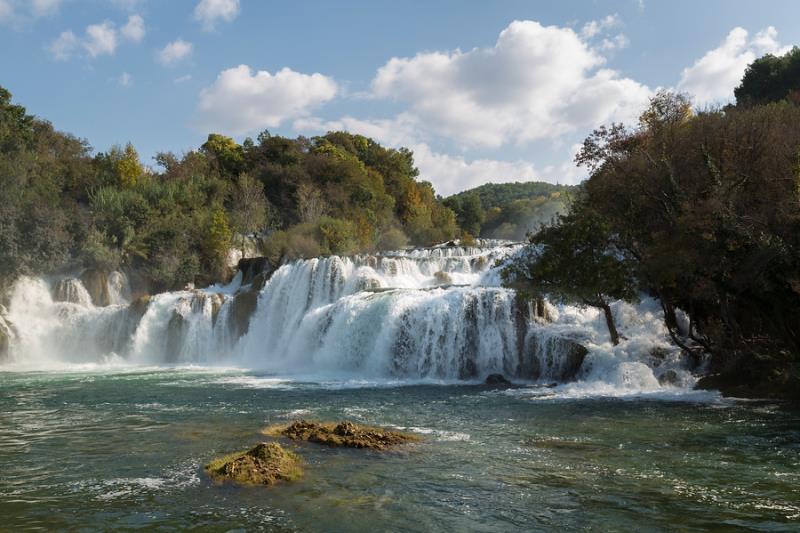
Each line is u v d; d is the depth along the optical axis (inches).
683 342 993.5
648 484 398.0
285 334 1403.8
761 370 824.9
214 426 611.8
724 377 846.5
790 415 645.9
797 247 751.1
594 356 961.5
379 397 831.7
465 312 1094.4
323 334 1258.6
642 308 1131.9
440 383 1001.5
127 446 519.8
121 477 419.2
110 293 1772.9
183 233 1978.3
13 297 1596.9
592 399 787.4
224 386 967.0
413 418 660.7
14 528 323.0
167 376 1132.5
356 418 660.7
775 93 2266.2
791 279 765.9
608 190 1064.8
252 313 1507.1
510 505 357.4
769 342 886.4
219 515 341.1
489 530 318.0
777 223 774.5
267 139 3161.9
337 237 2161.7
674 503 359.3
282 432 558.9
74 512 347.9
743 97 2338.8
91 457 480.7
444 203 4621.1
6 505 361.7
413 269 1606.8
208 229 2047.2
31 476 425.1
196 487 393.4
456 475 420.5
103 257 1771.7
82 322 1540.4
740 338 888.3
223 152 3075.8
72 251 1779.0
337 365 1209.4
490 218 5123.0
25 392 909.2
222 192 2482.8
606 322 1095.6
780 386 772.0
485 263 1625.2
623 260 991.6
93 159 2682.1
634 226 992.2
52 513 346.6
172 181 2444.6
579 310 1139.3
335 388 938.7
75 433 581.6
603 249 970.1
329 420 649.0
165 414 693.9
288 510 348.8
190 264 1930.4
